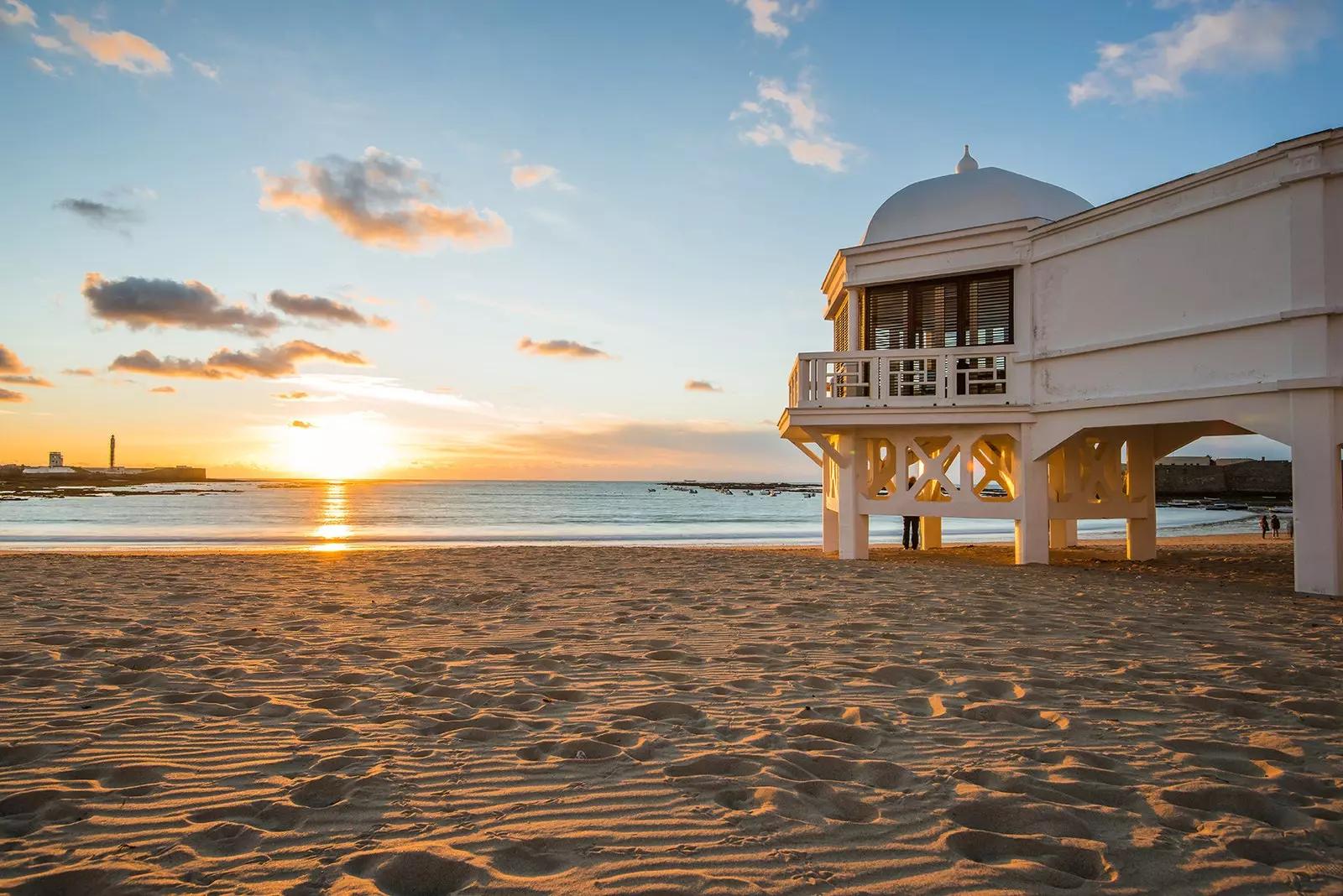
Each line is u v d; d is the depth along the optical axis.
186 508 58.16
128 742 3.90
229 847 2.74
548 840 2.80
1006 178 13.45
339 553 16.52
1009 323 12.73
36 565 13.23
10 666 5.51
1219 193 9.93
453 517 51.59
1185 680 5.11
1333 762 3.60
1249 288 9.60
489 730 4.11
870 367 13.63
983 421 12.59
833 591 9.48
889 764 3.54
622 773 3.48
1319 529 9.06
